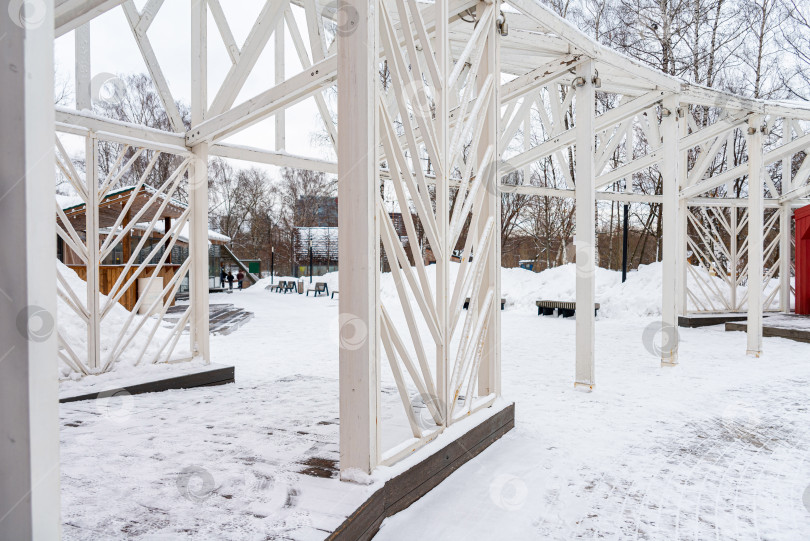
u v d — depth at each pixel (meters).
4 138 1.04
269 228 40.47
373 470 2.44
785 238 12.73
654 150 10.17
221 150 5.74
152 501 2.19
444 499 2.71
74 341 4.95
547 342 9.05
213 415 3.89
